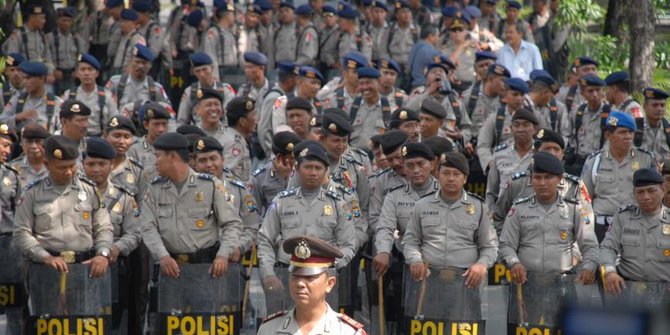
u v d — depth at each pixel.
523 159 19.91
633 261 16.55
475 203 16.17
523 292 16.16
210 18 34.81
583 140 23.42
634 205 16.80
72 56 33.44
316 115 20.53
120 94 25.33
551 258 16.44
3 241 17.44
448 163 15.98
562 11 35.28
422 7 38.03
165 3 51.88
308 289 11.16
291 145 18.02
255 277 21.38
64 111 19.33
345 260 15.95
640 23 29.62
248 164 20.70
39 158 18.27
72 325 15.89
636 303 9.46
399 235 17.03
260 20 35.19
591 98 23.30
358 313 17.38
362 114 23.25
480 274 15.78
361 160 18.61
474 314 15.84
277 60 35.22
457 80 30.42
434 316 15.91
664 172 16.78
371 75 23.03
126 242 16.50
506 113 22.78
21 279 17.45
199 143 17.05
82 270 15.89
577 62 26.19
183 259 16.02
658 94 22.25
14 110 23.50
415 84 30.31
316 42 34.94
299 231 16.00
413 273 15.94
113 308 16.58
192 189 16.06
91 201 16.19
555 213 16.45
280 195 16.23
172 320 15.92
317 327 11.27
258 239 16.22
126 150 18.39
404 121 19.88
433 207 16.19
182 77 33.25
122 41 31.84
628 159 19.48
